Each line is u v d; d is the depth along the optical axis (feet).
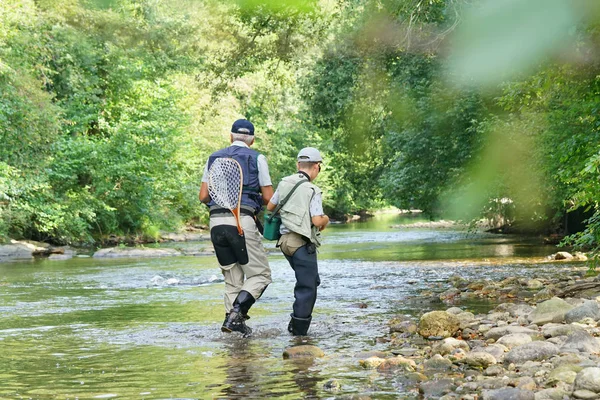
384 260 61.00
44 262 66.59
